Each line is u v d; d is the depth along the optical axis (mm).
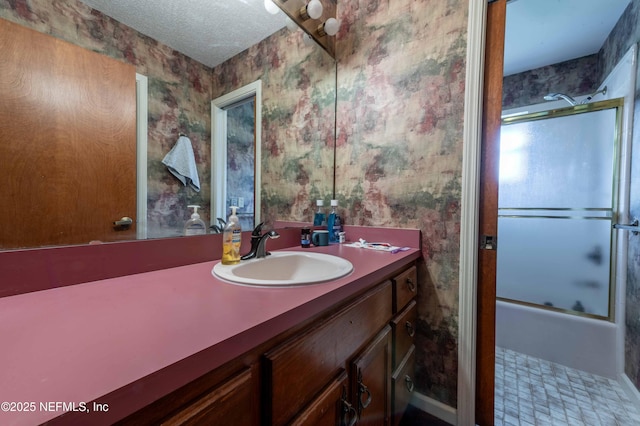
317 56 1489
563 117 1960
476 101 1133
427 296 1265
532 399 1428
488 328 1176
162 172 927
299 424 509
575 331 1748
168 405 333
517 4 1765
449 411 1218
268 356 467
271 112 1331
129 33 835
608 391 1496
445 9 1200
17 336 392
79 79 718
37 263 606
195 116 1038
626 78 1670
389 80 1354
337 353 641
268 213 1337
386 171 1371
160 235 914
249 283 653
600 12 1812
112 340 380
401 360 1047
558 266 1953
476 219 1154
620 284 1617
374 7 1405
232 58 1163
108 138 781
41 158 641
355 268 847
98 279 693
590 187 1843
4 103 585
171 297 568
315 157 1505
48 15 655
